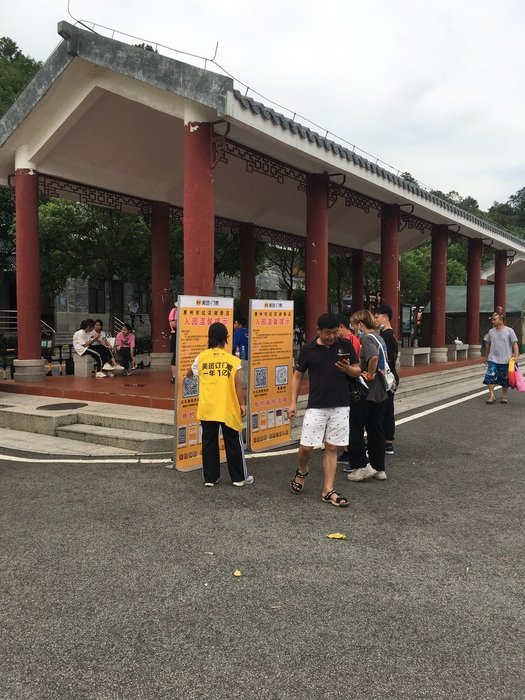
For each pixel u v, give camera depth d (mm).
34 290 11398
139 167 12562
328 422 5195
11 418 8492
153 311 13789
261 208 15461
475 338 19547
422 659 2781
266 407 7449
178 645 2902
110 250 19219
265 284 35125
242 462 5703
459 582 3611
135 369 14016
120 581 3615
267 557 3980
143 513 4871
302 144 9445
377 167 11906
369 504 5137
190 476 6031
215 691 2543
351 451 5879
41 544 4207
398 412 10258
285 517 4785
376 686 2574
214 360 5609
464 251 41625
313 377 5234
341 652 2838
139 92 9047
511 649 2871
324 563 3885
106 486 5652
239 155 9766
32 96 10336
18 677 2648
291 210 16109
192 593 3457
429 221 16359
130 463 6555
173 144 12156
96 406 9031
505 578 3666
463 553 4059
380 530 4496
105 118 10836
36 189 11383
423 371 14750
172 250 20297
